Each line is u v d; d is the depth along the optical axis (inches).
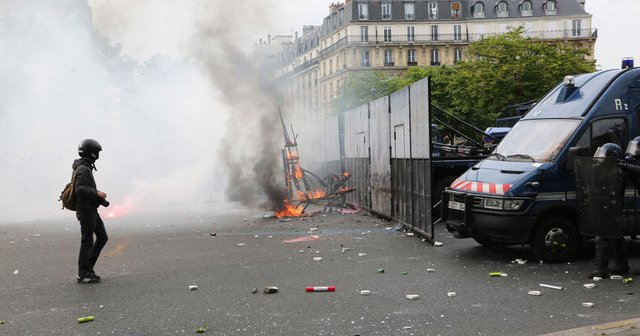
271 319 246.5
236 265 370.3
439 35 3543.3
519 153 384.2
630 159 350.9
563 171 353.7
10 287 325.7
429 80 435.8
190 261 390.0
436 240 456.1
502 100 1660.9
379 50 3511.3
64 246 481.1
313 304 268.5
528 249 399.5
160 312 263.0
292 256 397.1
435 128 708.7
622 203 297.0
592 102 369.7
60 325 247.6
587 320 231.8
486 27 3521.2
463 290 288.2
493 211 355.9
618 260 308.8
